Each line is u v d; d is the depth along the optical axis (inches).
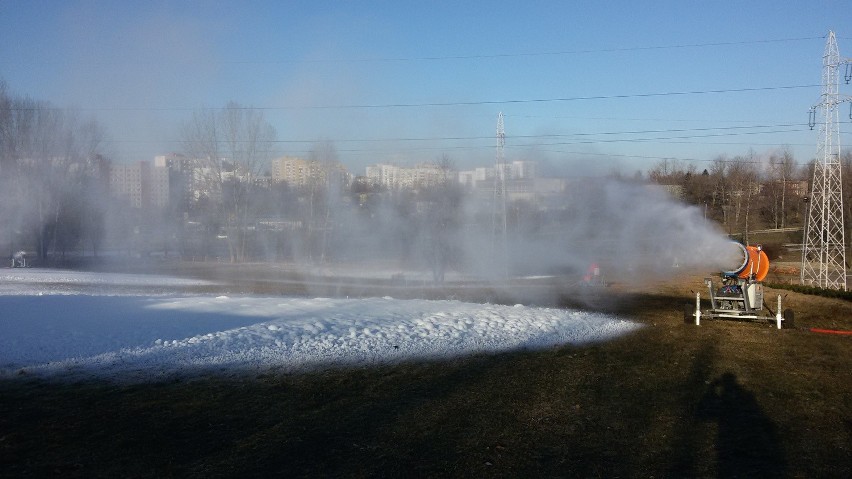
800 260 1765.5
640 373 446.6
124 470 250.5
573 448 284.0
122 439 289.3
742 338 615.5
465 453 274.2
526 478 246.8
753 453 280.5
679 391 396.5
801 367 482.3
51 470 249.6
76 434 296.5
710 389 403.5
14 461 259.8
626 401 368.8
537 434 303.3
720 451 283.0
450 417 328.8
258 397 364.5
